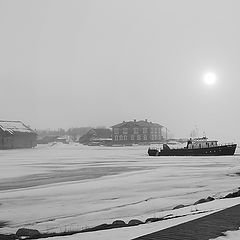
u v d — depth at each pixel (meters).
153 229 11.58
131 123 196.75
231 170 49.28
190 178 41.25
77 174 47.03
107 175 45.50
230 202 19.39
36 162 69.69
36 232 16.08
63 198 28.08
